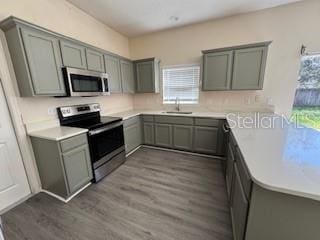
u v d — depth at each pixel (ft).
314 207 2.35
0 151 5.63
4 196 5.76
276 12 8.36
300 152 3.69
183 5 8.08
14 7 5.77
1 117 5.61
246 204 3.05
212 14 9.06
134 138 10.78
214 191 6.57
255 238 2.94
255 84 8.57
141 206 5.77
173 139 10.69
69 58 6.86
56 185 6.23
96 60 8.38
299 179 2.52
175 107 12.05
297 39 8.23
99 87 8.39
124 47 12.24
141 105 13.32
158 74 11.95
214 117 9.11
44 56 5.90
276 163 3.12
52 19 7.11
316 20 7.77
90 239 4.53
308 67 8.40
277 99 9.15
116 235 4.64
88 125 7.33
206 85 9.68
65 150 5.87
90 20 9.12
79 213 5.49
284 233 2.67
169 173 8.04
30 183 6.45
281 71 8.78
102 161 7.62
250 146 4.10
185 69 11.35
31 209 5.72
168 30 11.16
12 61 5.65
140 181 7.38
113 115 10.19
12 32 5.22
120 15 9.07
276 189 2.33
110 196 6.35
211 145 9.62
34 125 6.39
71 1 7.68
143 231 4.75
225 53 8.84
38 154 6.30
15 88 5.81
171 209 5.60
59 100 7.46
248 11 8.81
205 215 5.31
